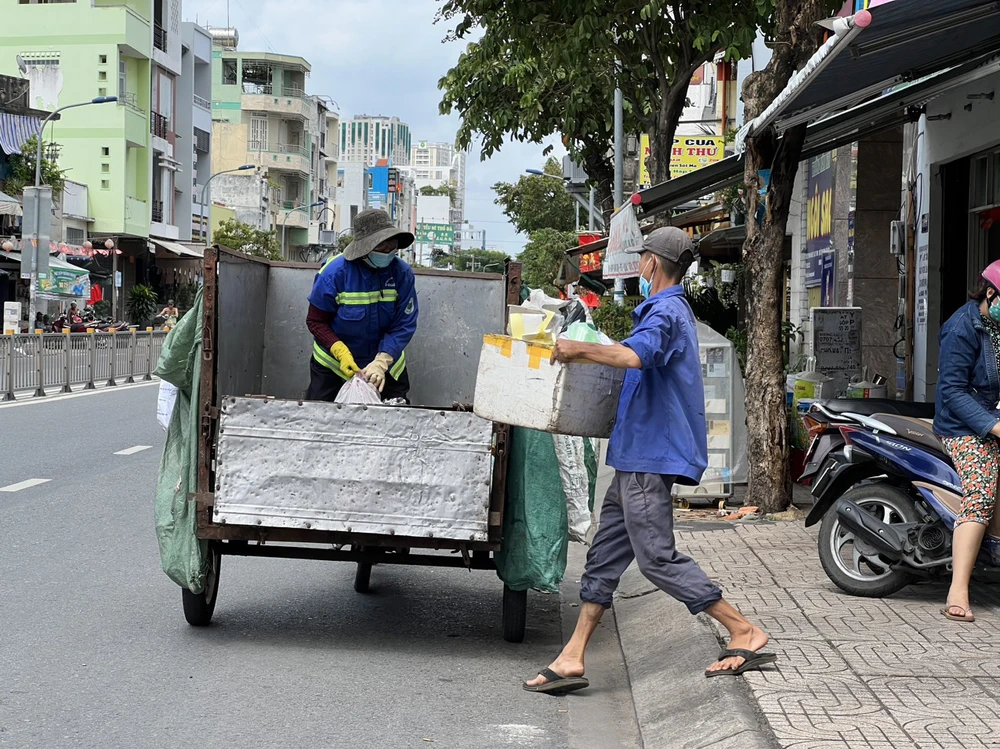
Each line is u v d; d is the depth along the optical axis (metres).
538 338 5.43
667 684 5.47
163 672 5.73
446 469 5.93
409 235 7.01
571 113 22.89
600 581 5.56
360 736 4.90
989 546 6.55
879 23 6.90
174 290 59.19
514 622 6.50
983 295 6.46
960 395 6.39
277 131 95.75
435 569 8.63
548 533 6.14
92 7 52.22
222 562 8.52
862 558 7.05
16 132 42.75
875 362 15.28
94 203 52.44
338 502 5.96
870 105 10.56
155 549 8.67
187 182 63.56
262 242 72.19
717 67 31.20
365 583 7.73
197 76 68.00
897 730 4.43
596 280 28.83
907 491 6.88
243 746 4.72
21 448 14.24
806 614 6.41
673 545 5.36
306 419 5.96
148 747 4.68
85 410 19.14
